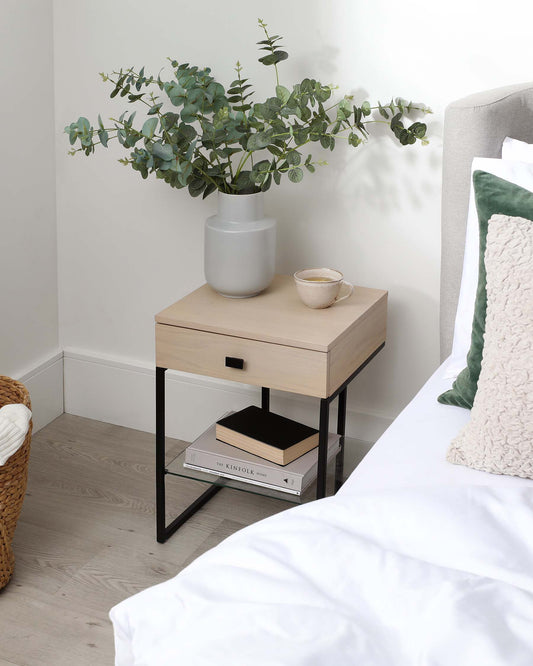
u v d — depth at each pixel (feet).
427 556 4.08
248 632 3.54
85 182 9.03
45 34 8.61
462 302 6.48
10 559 7.04
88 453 9.13
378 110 7.68
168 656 3.61
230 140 7.27
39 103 8.73
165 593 3.98
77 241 9.28
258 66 7.99
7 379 7.42
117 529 7.91
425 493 4.36
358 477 5.15
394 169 7.79
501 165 6.30
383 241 8.04
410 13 7.35
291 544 4.09
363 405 8.60
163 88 7.61
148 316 9.23
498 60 7.23
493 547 4.02
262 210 7.40
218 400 9.09
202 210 8.60
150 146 7.22
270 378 6.89
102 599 7.00
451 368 6.40
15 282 8.92
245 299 7.47
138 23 8.30
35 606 6.89
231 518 8.11
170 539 7.79
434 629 3.50
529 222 5.25
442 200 7.07
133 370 9.43
